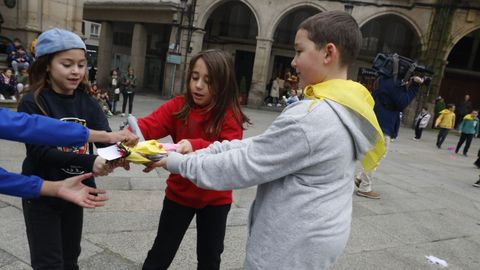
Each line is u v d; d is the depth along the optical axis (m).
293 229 1.50
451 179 7.81
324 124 1.46
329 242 1.50
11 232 3.25
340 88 1.52
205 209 2.30
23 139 1.45
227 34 23.30
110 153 1.64
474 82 20.55
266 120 14.98
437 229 4.62
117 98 12.70
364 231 4.27
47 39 1.87
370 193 5.61
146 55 25.61
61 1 12.95
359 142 1.53
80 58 1.94
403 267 3.52
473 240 4.41
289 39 22.45
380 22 21.09
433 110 18.61
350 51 1.56
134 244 3.31
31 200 1.92
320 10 19.03
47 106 1.94
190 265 3.08
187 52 21.09
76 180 1.56
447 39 17.91
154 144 1.74
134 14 23.02
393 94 5.16
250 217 1.73
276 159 1.47
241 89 21.89
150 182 5.03
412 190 6.40
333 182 1.53
